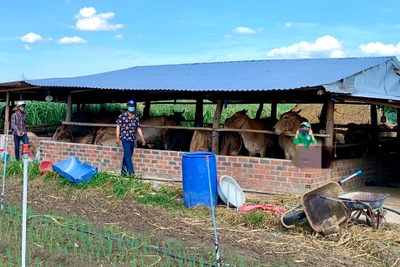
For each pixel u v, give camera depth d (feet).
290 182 36.78
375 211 27.43
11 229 25.77
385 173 48.47
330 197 26.91
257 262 21.18
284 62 53.57
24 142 49.49
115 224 27.07
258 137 41.73
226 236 25.31
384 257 22.49
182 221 28.30
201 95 47.65
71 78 55.21
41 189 37.09
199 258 21.56
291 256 22.26
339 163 40.27
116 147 45.14
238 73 48.80
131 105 41.42
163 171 42.86
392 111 72.74
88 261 21.07
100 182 37.11
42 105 69.31
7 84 50.34
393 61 47.55
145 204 32.94
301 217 27.22
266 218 28.50
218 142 42.01
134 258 21.16
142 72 59.11
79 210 30.66
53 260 21.16
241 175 38.81
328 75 39.88
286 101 50.62
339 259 22.11
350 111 68.49
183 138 51.29
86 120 61.93
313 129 43.14
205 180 32.01
